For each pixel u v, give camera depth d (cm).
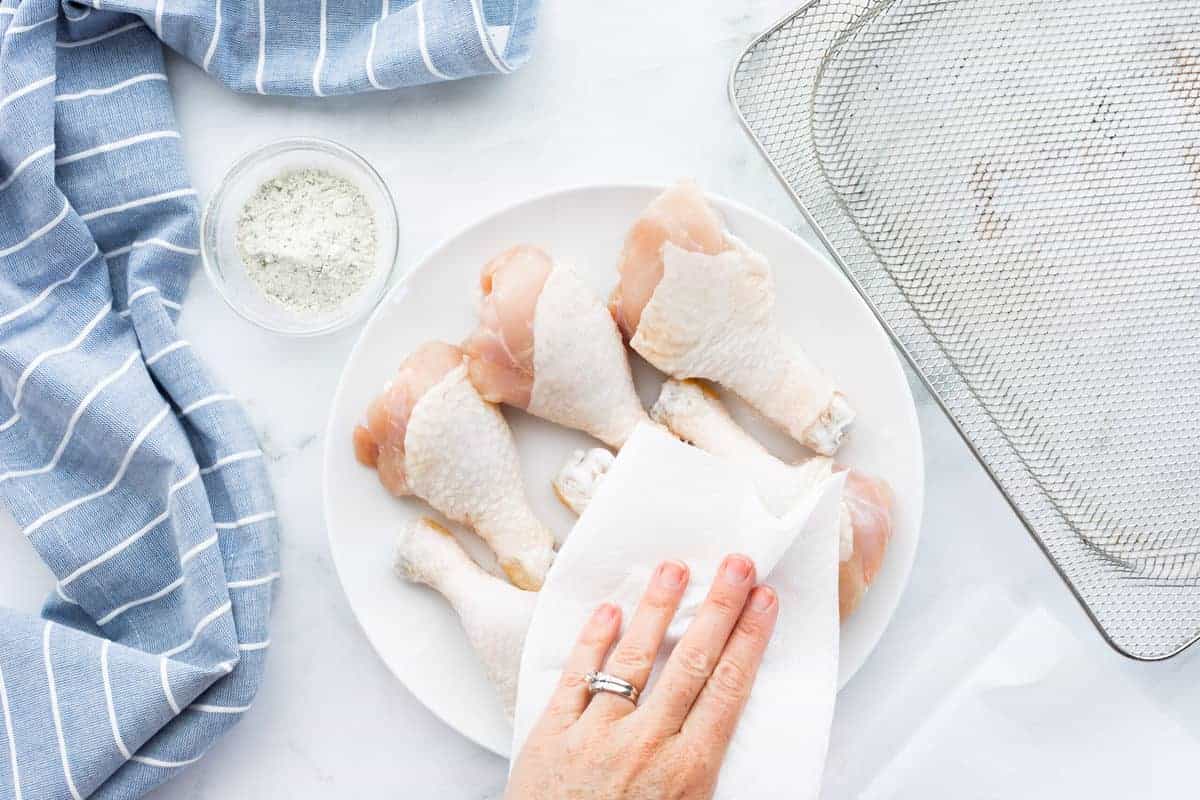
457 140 80
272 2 79
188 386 78
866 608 76
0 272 78
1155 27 80
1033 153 79
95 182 79
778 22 76
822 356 77
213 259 79
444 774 80
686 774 66
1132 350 79
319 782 80
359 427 77
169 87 81
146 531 79
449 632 78
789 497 74
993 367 79
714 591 68
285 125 81
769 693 70
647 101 80
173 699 76
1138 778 79
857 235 79
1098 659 79
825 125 79
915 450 76
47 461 78
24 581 81
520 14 79
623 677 68
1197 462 79
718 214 75
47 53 77
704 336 74
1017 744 79
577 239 77
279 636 80
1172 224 80
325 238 78
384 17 79
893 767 79
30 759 76
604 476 71
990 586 80
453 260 77
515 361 74
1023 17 79
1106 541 79
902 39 79
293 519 80
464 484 75
